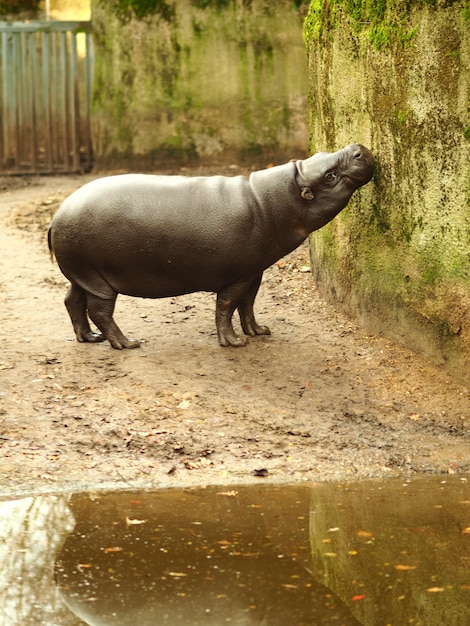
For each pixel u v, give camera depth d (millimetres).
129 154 24688
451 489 9984
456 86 11453
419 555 8484
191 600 7629
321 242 14969
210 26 23797
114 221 12133
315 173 12242
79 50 26125
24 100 24719
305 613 7469
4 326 13773
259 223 12320
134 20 24094
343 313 14430
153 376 12203
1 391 11727
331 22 14102
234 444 10789
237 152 24250
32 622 7262
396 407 11820
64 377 12156
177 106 24281
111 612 7426
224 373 12422
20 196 21891
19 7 27641
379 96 12922
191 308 14609
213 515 9281
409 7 12102
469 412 11695
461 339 12031
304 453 10688
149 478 10062
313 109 15219
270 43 23609
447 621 7367
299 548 8594
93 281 12617
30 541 8633
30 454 10367
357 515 9328
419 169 12312
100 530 8898
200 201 12219
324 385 12289
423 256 12508
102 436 10805
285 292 15336
